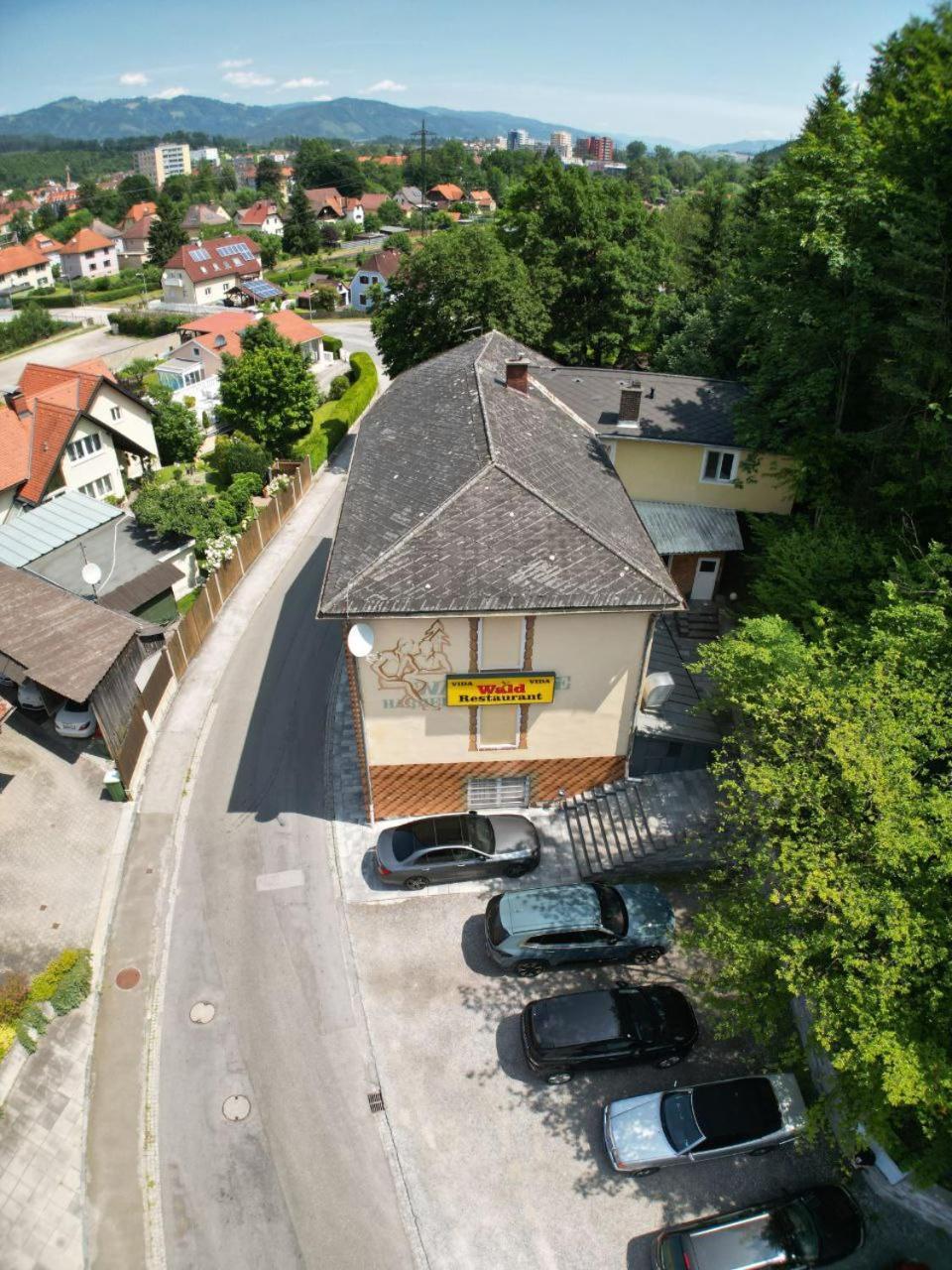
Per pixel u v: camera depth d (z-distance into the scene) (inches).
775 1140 576.7
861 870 511.8
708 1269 504.4
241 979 722.8
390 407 1102.4
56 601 1108.5
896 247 818.2
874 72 963.3
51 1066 657.0
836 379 996.6
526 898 732.0
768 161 2103.8
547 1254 546.9
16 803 922.1
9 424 1638.8
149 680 1019.9
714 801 821.9
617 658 772.6
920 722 572.7
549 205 1851.6
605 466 989.8
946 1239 540.7
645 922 720.3
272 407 2092.8
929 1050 455.2
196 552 1434.5
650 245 1957.4
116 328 4126.5
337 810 900.6
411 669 760.3
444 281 1701.5
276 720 1045.2
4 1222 564.4
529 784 867.4
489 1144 604.7
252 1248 552.7
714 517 1154.0
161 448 2094.0
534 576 725.9
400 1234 557.9
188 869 832.3
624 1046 630.5
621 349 1995.6
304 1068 655.8
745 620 841.5
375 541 763.4
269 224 6609.3
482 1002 699.4
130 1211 572.7
